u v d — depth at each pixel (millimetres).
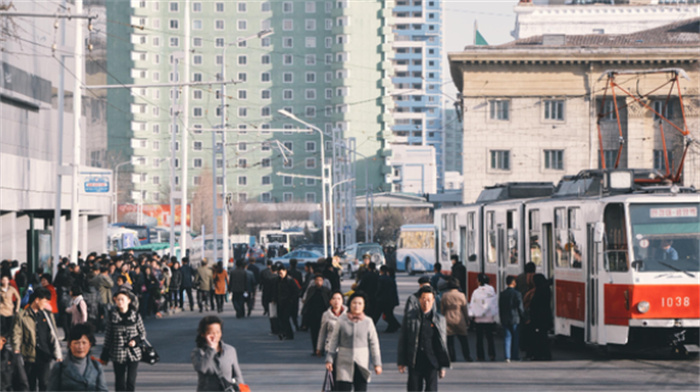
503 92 148125
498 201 53625
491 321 40031
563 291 42688
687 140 48250
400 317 66625
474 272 55281
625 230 38438
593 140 147125
